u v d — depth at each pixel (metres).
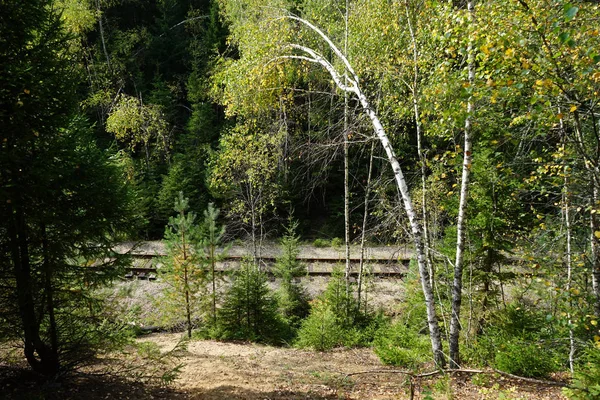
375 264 16.69
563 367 7.67
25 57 5.73
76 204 6.03
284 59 10.89
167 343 10.91
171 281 11.59
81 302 6.40
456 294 7.58
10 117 5.45
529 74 4.92
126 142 24.95
